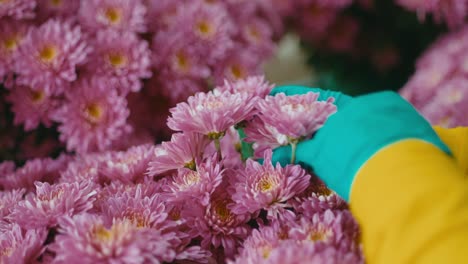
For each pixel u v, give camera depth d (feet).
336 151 1.25
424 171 1.14
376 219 1.15
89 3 2.58
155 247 1.21
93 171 1.73
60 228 1.34
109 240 1.19
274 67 6.72
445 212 1.11
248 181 1.38
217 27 2.85
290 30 4.89
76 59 2.36
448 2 3.49
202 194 1.39
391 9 4.37
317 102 1.35
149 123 2.74
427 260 1.09
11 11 2.44
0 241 1.36
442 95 2.61
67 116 2.40
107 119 2.41
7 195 1.71
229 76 2.83
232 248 1.37
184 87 2.68
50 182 2.04
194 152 1.46
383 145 1.19
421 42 4.37
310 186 1.42
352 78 4.84
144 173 1.63
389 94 1.31
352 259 1.16
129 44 2.48
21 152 2.67
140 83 2.47
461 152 1.42
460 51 2.81
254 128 1.44
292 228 1.28
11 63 2.45
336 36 4.67
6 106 2.61
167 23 2.84
